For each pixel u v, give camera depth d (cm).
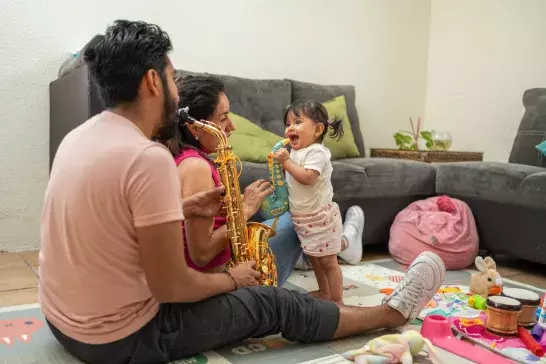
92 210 111
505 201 273
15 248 288
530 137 325
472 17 406
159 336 127
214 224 159
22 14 280
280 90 344
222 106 154
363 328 159
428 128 447
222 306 136
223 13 338
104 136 113
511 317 161
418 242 270
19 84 283
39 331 163
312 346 154
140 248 112
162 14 317
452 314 185
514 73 375
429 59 445
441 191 313
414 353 148
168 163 112
